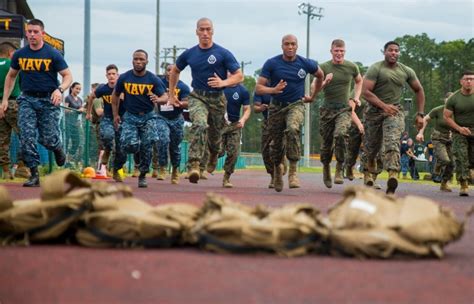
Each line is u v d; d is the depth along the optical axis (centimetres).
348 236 601
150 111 1609
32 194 1273
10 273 518
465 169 1777
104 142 1998
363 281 516
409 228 606
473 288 506
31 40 1455
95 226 628
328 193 1644
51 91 1474
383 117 1542
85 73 3338
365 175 1689
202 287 483
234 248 600
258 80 1456
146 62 1580
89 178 2041
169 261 571
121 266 548
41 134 1483
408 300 462
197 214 650
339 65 1653
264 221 606
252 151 16650
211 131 1520
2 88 1717
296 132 1434
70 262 562
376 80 1542
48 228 630
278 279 514
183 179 2391
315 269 553
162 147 1936
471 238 789
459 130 1761
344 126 1652
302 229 600
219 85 1431
